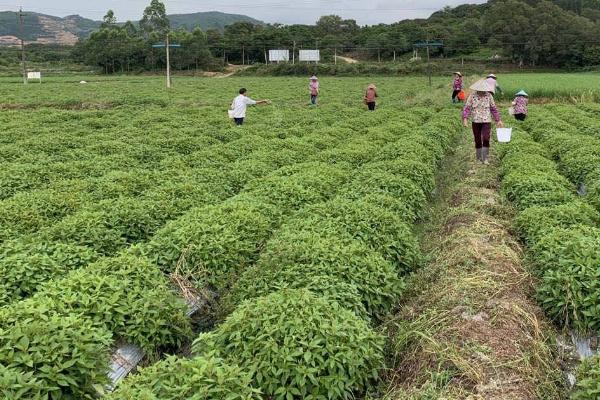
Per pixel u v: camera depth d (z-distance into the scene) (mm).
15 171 12695
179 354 6414
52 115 26578
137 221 9117
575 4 117688
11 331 4938
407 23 112312
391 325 6762
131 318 6121
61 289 6207
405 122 22094
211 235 7988
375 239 8156
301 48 107625
